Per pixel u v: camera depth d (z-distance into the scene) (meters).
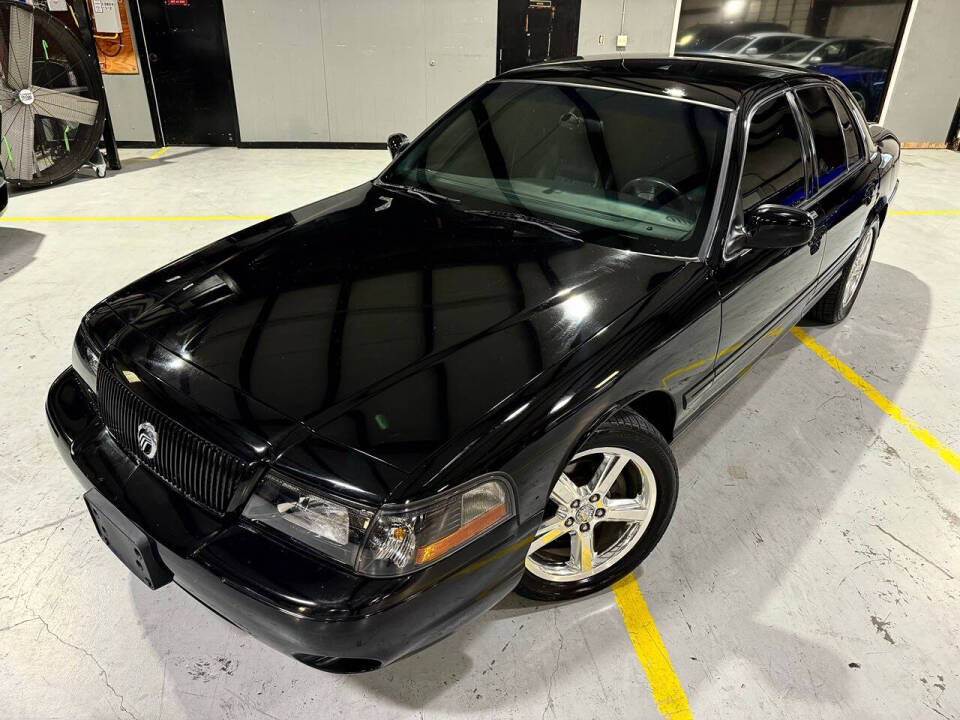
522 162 2.71
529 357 1.85
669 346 2.07
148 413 1.79
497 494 1.66
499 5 7.65
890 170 3.83
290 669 2.04
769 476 2.90
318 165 7.55
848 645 2.17
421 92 8.03
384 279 2.16
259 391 1.74
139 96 7.86
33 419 3.07
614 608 2.27
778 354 3.83
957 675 2.09
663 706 1.97
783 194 2.72
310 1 7.48
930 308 4.45
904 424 3.27
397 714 1.92
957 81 8.63
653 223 2.37
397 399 1.71
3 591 2.24
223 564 1.60
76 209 5.89
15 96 5.89
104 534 1.93
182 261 2.41
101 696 1.94
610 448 2.01
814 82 3.10
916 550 2.55
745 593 2.35
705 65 2.90
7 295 4.22
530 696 1.98
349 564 1.56
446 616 1.65
